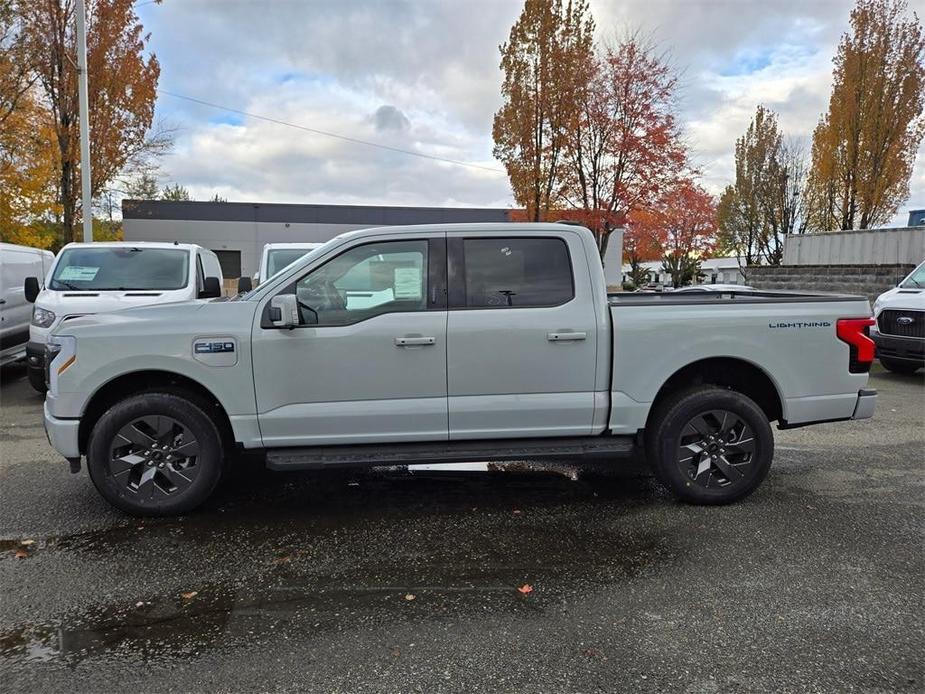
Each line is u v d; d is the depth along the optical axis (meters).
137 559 3.56
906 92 19.12
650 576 3.38
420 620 2.95
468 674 2.54
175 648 2.72
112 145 17.25
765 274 16.09
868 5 19.28
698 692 2.42
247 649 2.71
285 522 4.12
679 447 4.32
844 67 19.98
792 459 5.53
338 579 3.35
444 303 4.13
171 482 4.11
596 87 13.79
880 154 19.70
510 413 4.18
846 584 3.28
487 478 5.04
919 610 3.02
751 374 4.55
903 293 9.56
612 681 2.49
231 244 34.41
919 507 4.37
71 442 4.02
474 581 3.33
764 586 3.27
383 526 4.07
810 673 2.54
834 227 22.12
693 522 4.12
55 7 15.80
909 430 6.55
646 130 13.66
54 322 7.30
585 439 4.34
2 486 4.75
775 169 32.22
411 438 4.18
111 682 2.48
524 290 4.20
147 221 33.34
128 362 3.95
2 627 2.88
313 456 4.11
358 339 4.03
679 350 4.23
